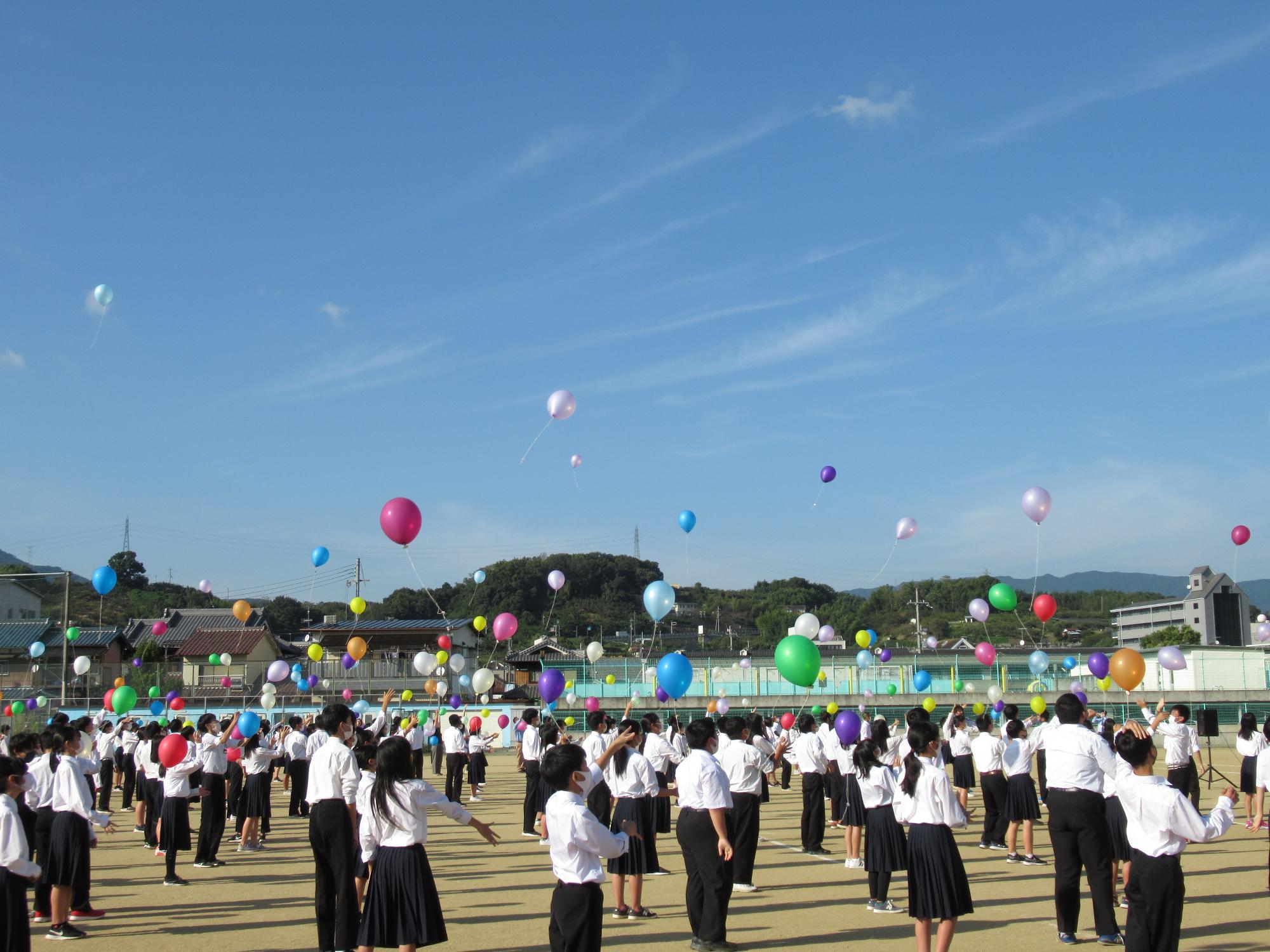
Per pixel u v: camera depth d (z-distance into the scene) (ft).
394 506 36.70
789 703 117.39
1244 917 29.35
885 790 30.71
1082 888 34.22
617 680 130.00
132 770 63.05
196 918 30.35
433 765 88.69
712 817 25.80
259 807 45.57
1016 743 39.37
